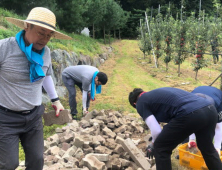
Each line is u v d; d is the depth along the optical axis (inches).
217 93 118.3
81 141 137.6
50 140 154.6
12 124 77.8
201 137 97.7
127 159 133.3
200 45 394.6
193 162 125.6
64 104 265.4
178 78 422.3
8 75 74.5
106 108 251.1
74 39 557.3
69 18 602.9
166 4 1327.5
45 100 237.3
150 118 97.4
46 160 127.0
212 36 469.7
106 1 898.1
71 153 134.2
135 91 109.7
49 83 97.5
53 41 353.1
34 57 76.0
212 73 477.7
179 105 93.4
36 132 84.8
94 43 690.2
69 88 206.5
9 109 76.9
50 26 76.0
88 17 750.5
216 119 97.0
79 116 222.2
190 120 90.8
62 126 189.3
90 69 198.1
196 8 1366.9
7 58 73.5
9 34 263.7
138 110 102.4
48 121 103.2
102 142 146.5
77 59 387.5
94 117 193.5
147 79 416.2
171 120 96.1
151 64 579.8
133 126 181.2
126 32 1362.0
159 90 100.7
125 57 706.2
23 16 431.8
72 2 584.7
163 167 97.8
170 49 467.5
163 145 97.5
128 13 1256.8
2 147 76.4
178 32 428.1
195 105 92.7
